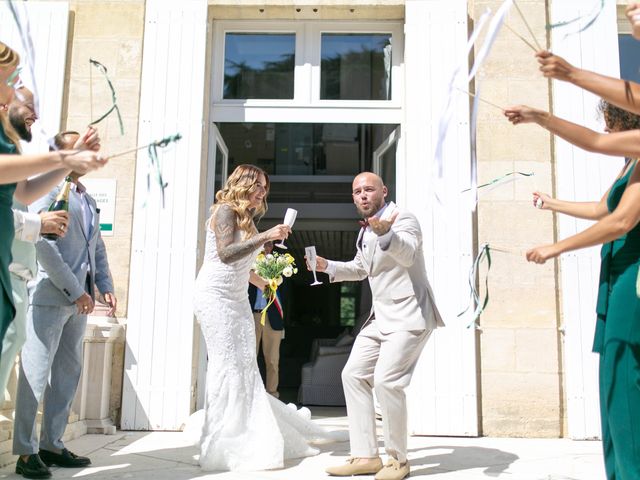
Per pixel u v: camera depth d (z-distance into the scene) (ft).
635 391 6.34
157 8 16.35
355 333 22.45
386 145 17.79
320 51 17.21
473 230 15.56
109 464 11.03
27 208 10.13
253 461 10.71
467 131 15.67
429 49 16.11
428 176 15.70
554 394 14.82
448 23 16.14
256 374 11.34
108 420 14.70
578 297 14.88
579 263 14.97
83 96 16.02
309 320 48.29
